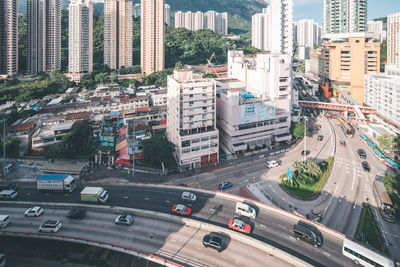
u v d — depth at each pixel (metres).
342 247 55.91
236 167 111.06
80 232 60.66
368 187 97.38
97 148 119.38
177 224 63.12
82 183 89.56
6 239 67.38
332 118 180.62
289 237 58.09
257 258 52.66
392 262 48.94
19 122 136.75
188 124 109.69
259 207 69.88
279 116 129.25
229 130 120.69
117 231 60.81
